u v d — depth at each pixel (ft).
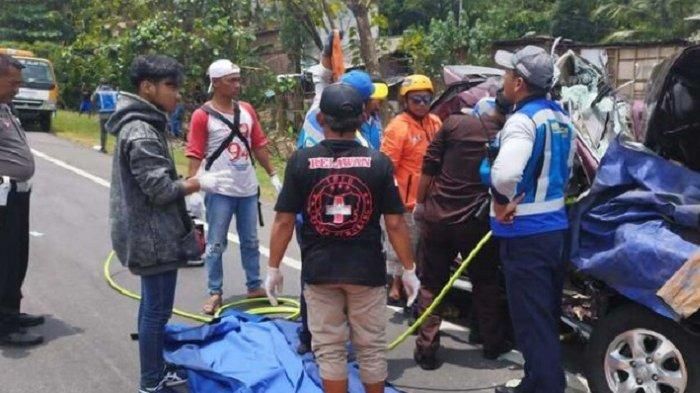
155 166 12.88
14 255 16.70
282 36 73.46
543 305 13.29
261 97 64.13
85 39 72.38
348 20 59.00
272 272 12.61
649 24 86.79
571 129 13.50
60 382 15.10
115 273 22.75
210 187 13.64
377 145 18.08
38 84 68.54
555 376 13.33
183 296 21.01
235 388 14.01
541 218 13.10
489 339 16.72
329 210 11.94
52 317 18.83
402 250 12.44
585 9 98.58
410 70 66.85
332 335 12.48
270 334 16.60
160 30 63.52
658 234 12.82
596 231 13.65
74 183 39.04
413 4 120.98
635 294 12.92
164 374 14.29
